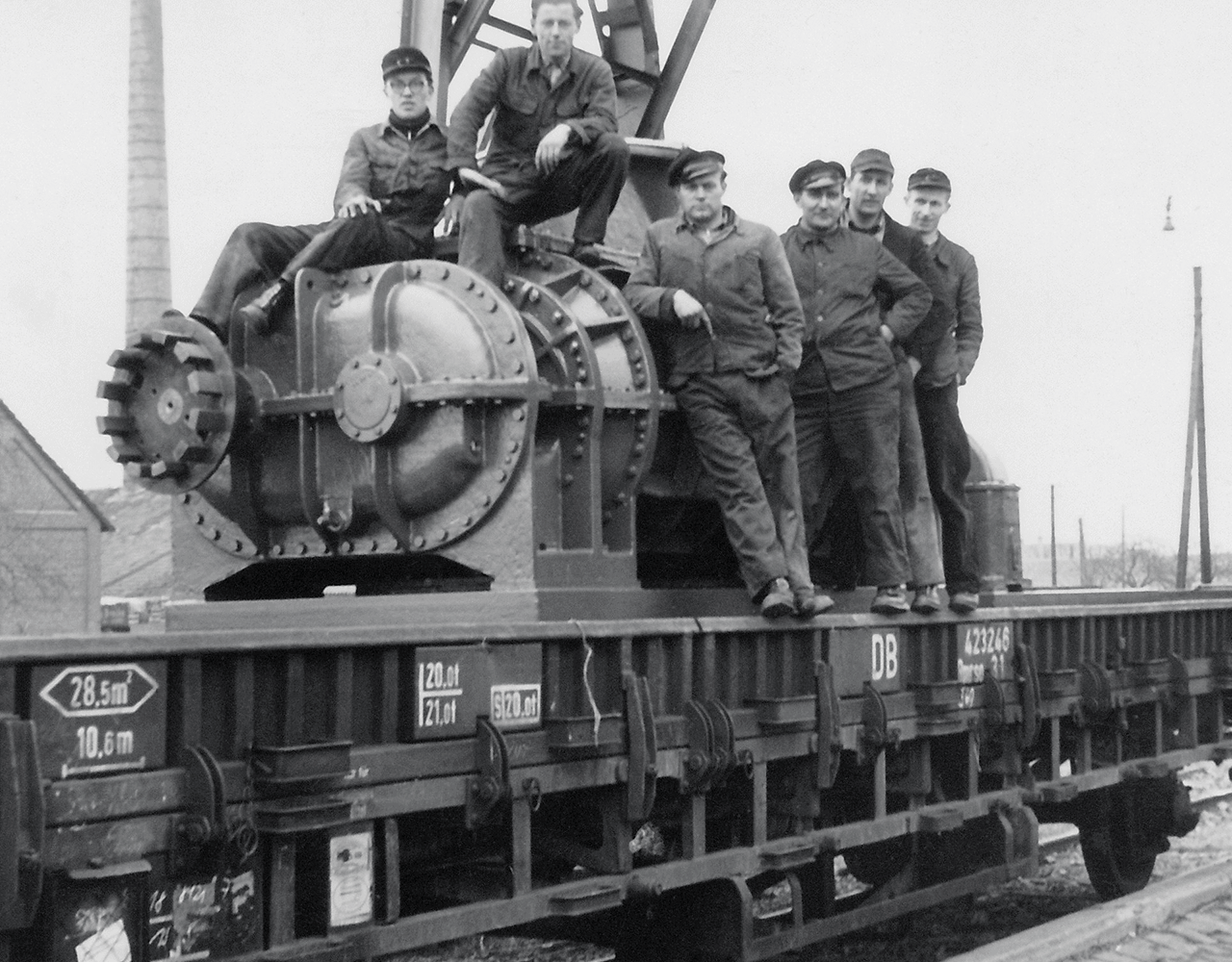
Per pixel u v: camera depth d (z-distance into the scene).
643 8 9.24
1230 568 66.88
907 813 8.16
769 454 7.45
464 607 6.55
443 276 6.77
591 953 8.87
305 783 4.84
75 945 4.33
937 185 9.06
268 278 7.23
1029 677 9.05
